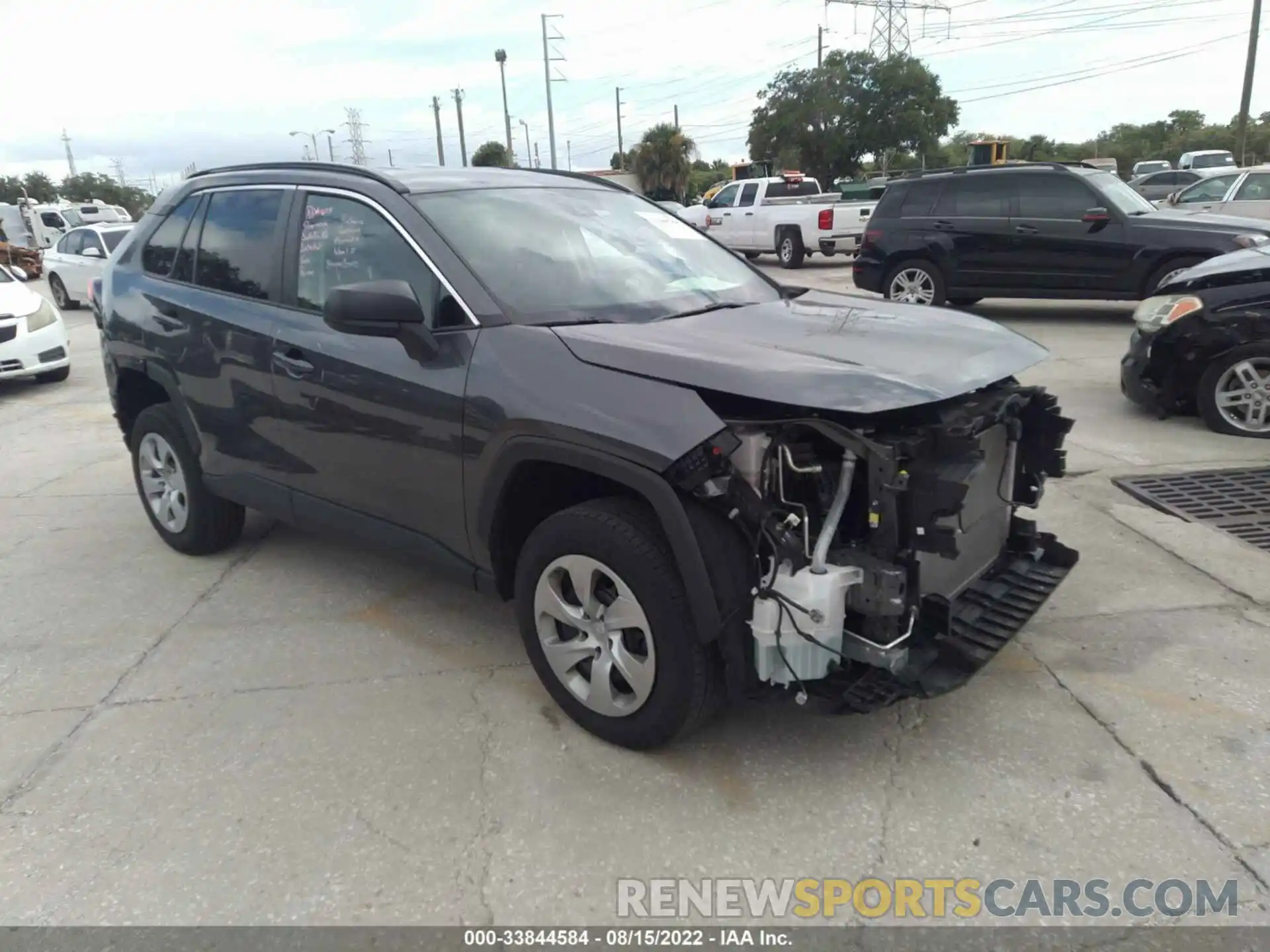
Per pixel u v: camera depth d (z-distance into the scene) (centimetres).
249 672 379
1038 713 328
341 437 371
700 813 284
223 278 434
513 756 314
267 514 432
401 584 459
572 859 267
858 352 300
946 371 287
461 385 321
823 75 4341
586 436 283
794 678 269
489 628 410
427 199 366
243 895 257
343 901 254
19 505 612
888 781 295
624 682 308
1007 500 352
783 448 271
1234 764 298
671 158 5272
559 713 338
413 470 346
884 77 4244
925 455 274
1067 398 771
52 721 347
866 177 4578
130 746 329
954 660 288
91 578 481
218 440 440
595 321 332
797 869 261
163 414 477
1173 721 321
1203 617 393
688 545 267
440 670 374
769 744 315
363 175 383
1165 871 256
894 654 272
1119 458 604
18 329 1002
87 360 1244
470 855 270
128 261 498
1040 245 1145
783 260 2125
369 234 369
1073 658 364
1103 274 1114
